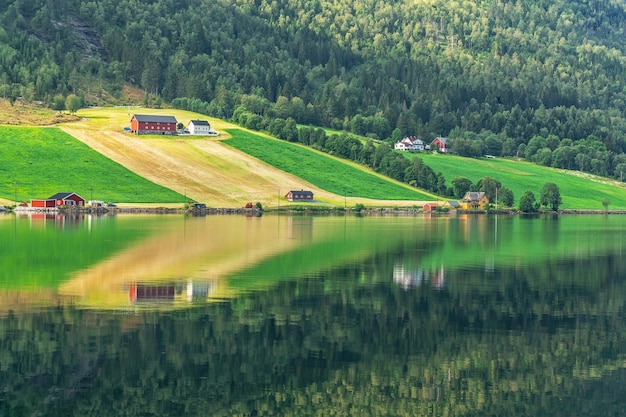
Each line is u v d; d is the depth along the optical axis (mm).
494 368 78250
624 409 68812
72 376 73188
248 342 83812
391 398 70438
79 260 135125
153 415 65688
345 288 112875
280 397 70000
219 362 77688
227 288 111000
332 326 90875
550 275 128875
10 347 80375
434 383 73875
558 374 76750
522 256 153625
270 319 93312
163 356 78750
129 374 74000
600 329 92375
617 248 172125
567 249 168500
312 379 74062
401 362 79125
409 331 89750
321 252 152875
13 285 110750
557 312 100500
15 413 65375
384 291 111312
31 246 153875
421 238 188750
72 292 106125
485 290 114000
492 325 93312
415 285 116438
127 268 127062
